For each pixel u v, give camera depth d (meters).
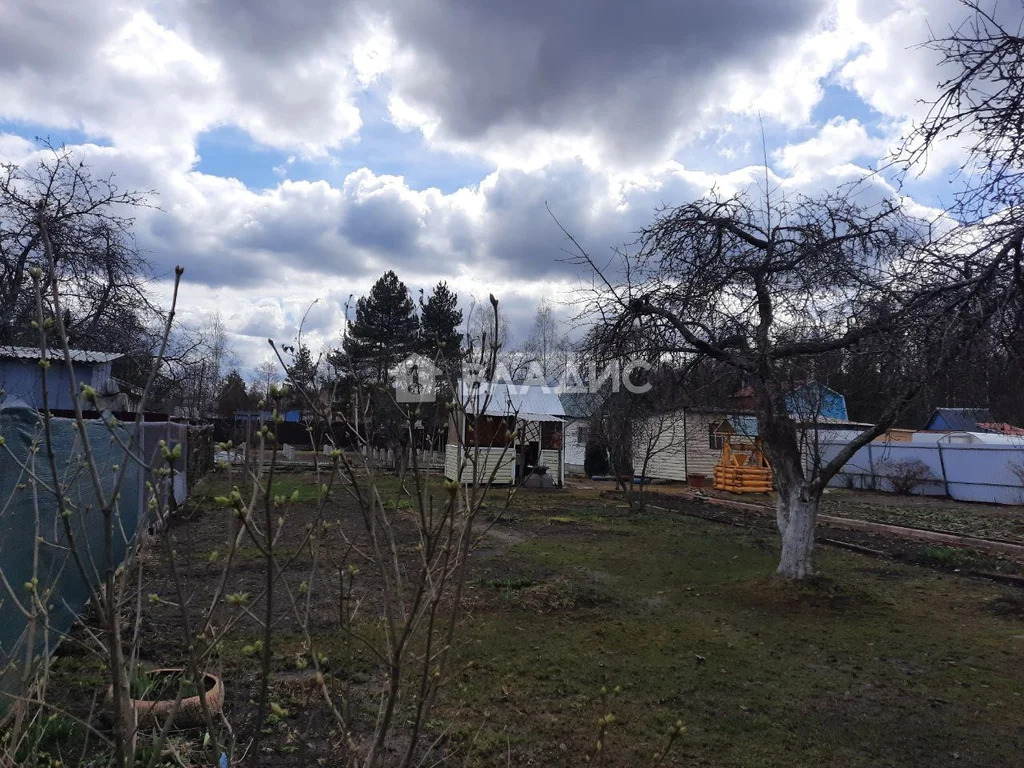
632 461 18.61
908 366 6.01
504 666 5.87
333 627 6.25
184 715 3.82
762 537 13.63
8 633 4.07
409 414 2.59
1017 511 19.88
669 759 4.32
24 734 3.14
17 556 4.26
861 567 10.78
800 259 7.72
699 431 26.62
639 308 8.50
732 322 8.36
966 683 5.74
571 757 4.30
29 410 4.32
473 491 2.12
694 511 18.23
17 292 10.74
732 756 4.40
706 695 5.40
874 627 7.33
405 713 4.25
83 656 5.42
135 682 2.66
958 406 6.89
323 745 4.02
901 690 5.57
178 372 16.06
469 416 2.23
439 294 33.59
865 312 6.65
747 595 8.53
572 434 33.22
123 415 13.05
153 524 9.96
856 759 4.39
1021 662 6.26
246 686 4.79
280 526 2.04
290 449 27.56
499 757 4.23
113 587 1.78
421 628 5.28
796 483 8.93
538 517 15.96
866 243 7.41
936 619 7.69
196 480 18.16
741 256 8.30
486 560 10.47
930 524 16.53
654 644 6.63
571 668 5.91
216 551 2.13
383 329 32.91
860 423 26.66
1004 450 21.94
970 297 5.24
